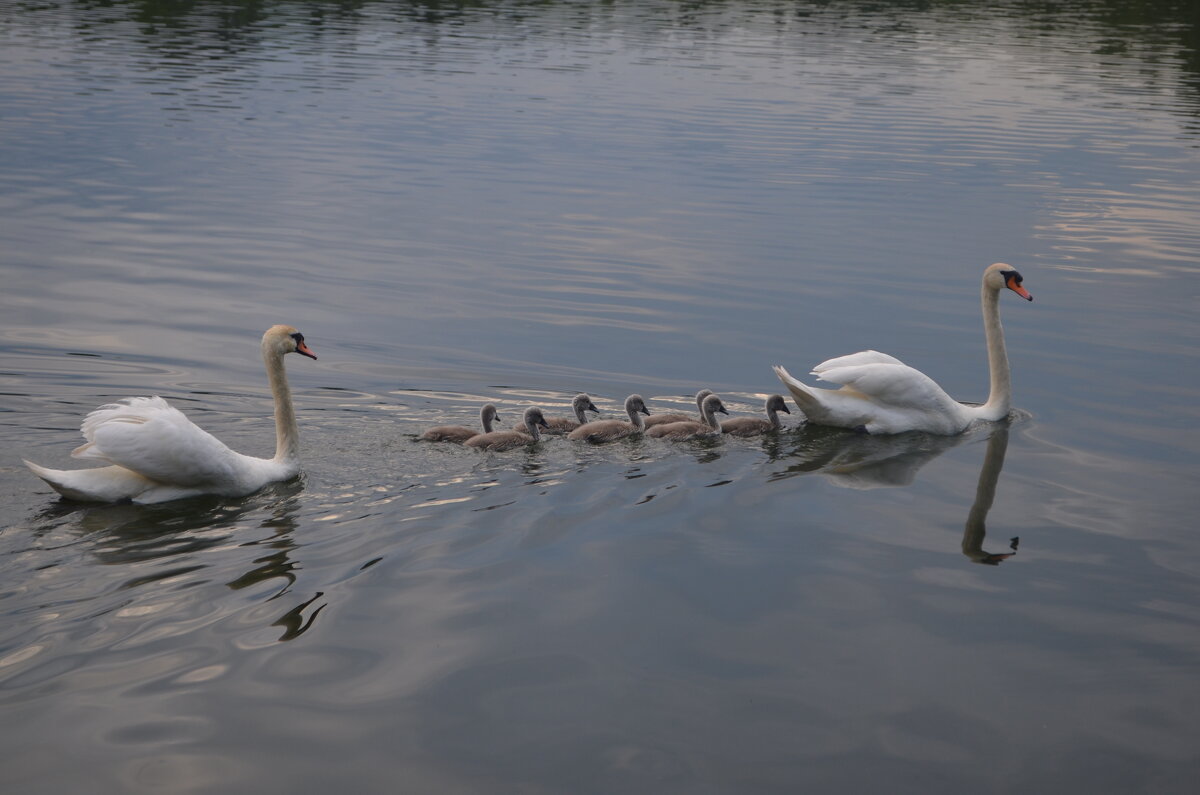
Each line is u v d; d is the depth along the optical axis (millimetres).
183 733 7363
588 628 8867
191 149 28922
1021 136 33281
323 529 10586
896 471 12961
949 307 19688
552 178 27578
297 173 27203
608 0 63562
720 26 55344
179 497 11312
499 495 11570
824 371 14648
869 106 37250
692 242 23016
